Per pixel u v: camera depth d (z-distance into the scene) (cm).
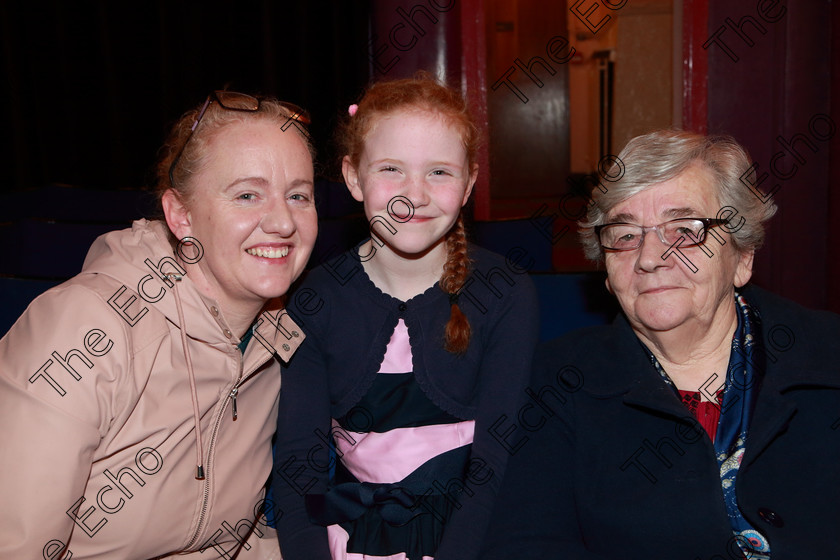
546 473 137
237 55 665
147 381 119
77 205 441
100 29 618
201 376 124
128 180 647
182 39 643
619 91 775
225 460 132
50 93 623
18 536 105
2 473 106
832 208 331
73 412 109
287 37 675
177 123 129
